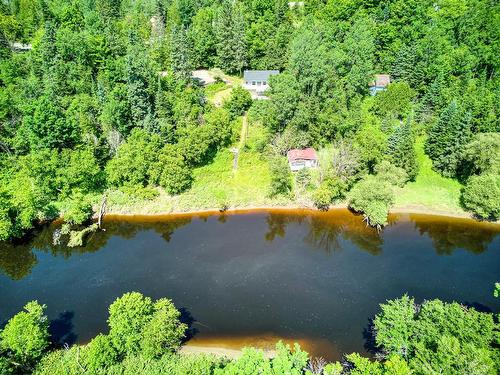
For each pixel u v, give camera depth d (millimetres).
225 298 64125
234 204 86625
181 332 51719
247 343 56469
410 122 90250
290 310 62031
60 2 139500
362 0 126625
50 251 74875
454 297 65000
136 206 84188
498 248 77188
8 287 66312
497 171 83250
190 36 121188
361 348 55688
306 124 94938
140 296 51969
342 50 107500
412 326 48031
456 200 87812
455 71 110312
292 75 97562
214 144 94750
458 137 87750
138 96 90438
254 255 74188
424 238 79938
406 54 110875
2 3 130625
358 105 101812
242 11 132875
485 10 119875
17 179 81062
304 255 74625
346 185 86062
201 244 76812
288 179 87500
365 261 73312
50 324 59062
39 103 80812
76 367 47125
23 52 115750
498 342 44469
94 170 83000
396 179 86625
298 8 145125
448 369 38938
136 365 47125
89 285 66562
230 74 123438
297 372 40625
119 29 125438
